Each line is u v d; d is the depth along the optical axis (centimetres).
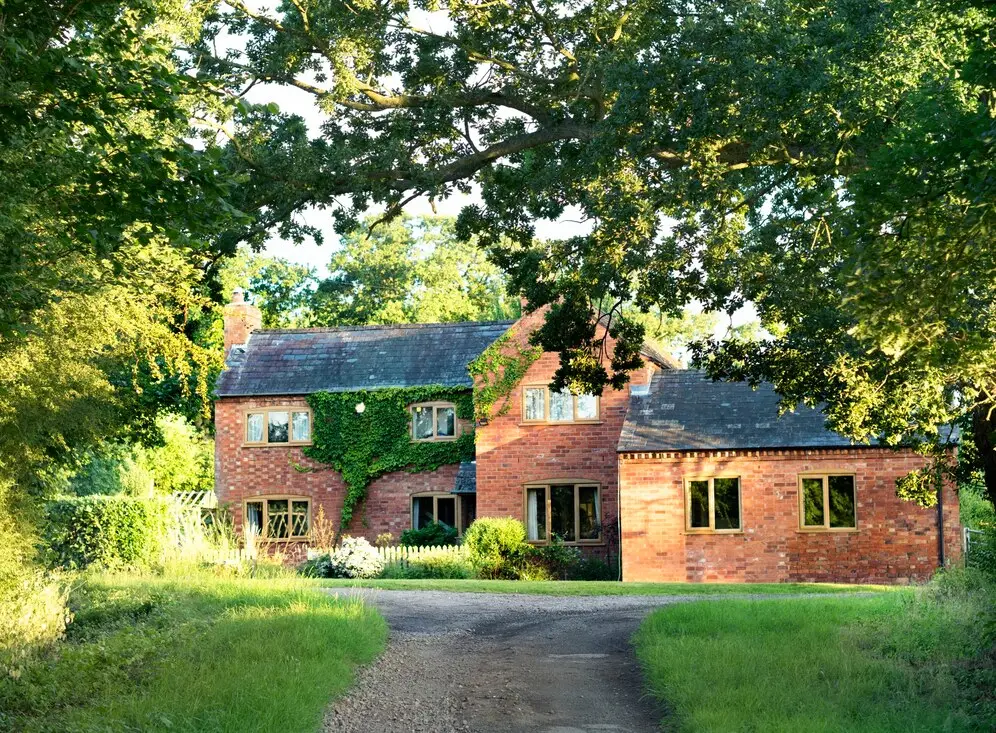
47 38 896
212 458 5088
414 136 2012
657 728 1136
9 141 923
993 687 1244
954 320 1174
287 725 1015
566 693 1320
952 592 1897
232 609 1806
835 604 1947
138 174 917
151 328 1977
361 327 4506
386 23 1914
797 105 1499
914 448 2016
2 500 1817
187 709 1047
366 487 4175
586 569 3688
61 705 1187
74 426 1983
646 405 3738
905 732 1028
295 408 4241
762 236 1669
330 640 1474
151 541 2973
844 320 1611
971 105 1109
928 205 1038
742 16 1566
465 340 4366
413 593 2484
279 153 1859
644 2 1764
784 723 1023
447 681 1385
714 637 1594
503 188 2145
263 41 1980
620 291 1770
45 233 1072
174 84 927
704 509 3494
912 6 1380
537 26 1952
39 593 1748
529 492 3934
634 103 1606
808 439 3444
